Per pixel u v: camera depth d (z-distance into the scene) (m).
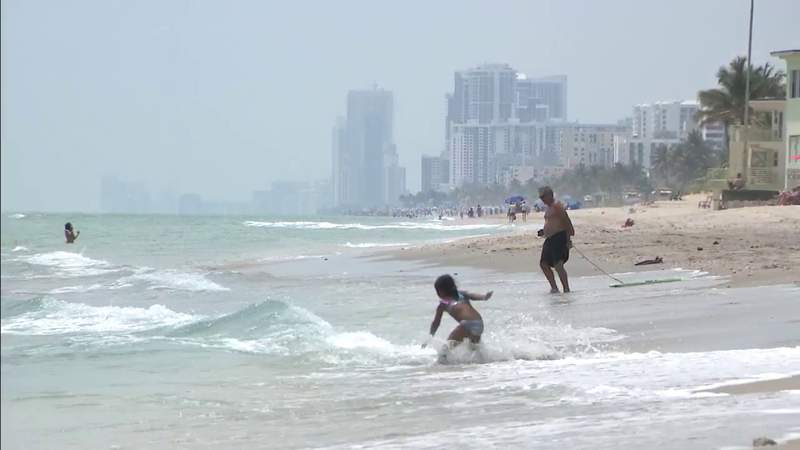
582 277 46.09
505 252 66.06
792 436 12.24
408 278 52.31
